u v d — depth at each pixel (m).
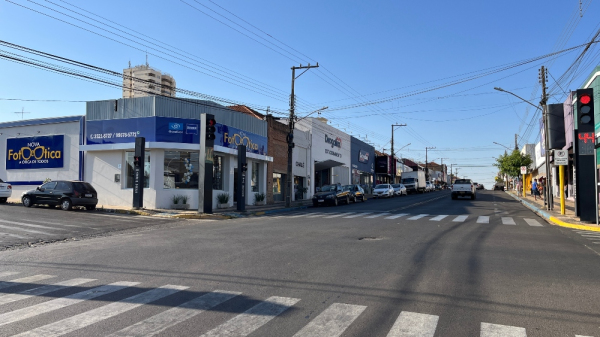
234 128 27.64
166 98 24.19
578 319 5.30
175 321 5.25
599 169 23.59
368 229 14.55
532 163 53.03
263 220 19.17
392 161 58.75
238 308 5.78
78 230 14.98
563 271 7.96
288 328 5.00
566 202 31.20
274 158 33.47
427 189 70.69
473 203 32.06
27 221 16.78
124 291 6.70
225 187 27.22
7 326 5.09
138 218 19.36
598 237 12.95
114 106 24.86
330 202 30.53
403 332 4.85
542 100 23.83
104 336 4.75
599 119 22.97
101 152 25.12
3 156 28.23
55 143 26.52
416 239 12.03
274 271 8.02
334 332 4.87
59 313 5.59
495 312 5.57
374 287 6.84
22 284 7.25
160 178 23.83
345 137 50.94
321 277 7.52
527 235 13.14
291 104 28.58
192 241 12.13
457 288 6.74
